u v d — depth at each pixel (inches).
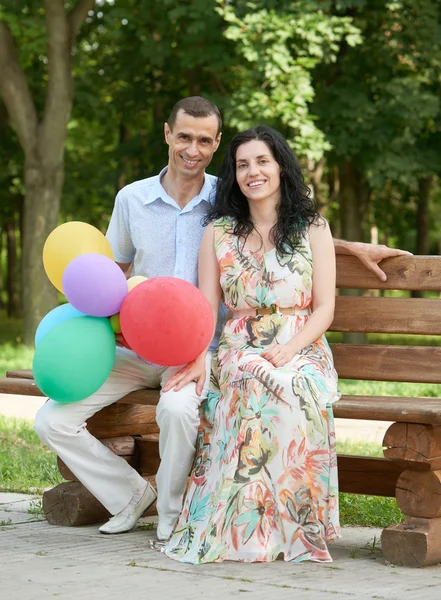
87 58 946.1
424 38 779.4
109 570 177.9
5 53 752.3
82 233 210.7
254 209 211.9
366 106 770.2
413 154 796.6
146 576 173.8
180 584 167.9
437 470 186.4
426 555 181.6
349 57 791.1
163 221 224.1
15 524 226.1
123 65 871.7
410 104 768.3
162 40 784.9
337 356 219.1
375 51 789.2
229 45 734.5
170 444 201.2
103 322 201.9
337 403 190.1
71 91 762.2
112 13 781.9
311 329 203.0
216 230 214.1
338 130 775.7
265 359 198.7
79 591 162.2
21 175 1016.2
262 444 190.7
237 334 207.6
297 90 684.7
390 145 788.6
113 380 212.4
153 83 895.1
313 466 189.5
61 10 740.7
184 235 223.0
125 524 214.4
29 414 444.1
